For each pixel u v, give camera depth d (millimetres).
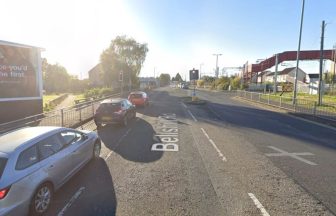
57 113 15984
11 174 4582
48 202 5336
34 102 15188
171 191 5977
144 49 56531
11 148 5016
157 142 10555
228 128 13758
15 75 14094
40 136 5738
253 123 15508
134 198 5660
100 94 33281
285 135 12109
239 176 6871
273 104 25344
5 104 13656
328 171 7309
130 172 7180
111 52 52562
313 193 5895
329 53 42000
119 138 11273
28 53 14727
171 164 7828
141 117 17656
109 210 5191
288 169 7434
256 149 9547
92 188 6176
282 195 5777
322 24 23531
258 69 51125
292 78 84000
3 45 13461
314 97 34656
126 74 51938
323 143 10594
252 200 5531
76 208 5293
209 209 5168
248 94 35094
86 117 16125
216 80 76188
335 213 5047
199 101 28938
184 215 4965
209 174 7012
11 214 4402
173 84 124500
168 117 17734
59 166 5859
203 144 10242
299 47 24328
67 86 69375
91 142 7949
